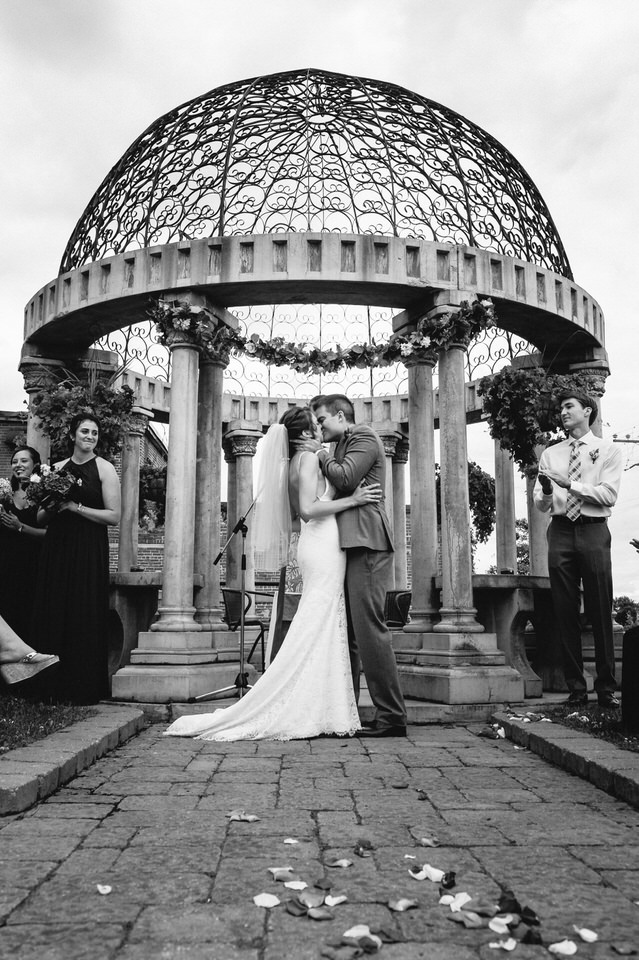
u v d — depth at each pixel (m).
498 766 3.86
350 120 6.71
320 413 5.25
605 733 4.37
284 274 6.19
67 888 2.07
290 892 2.04
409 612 7.31
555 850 2.43
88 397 6.98
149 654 5.92
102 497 5.91
